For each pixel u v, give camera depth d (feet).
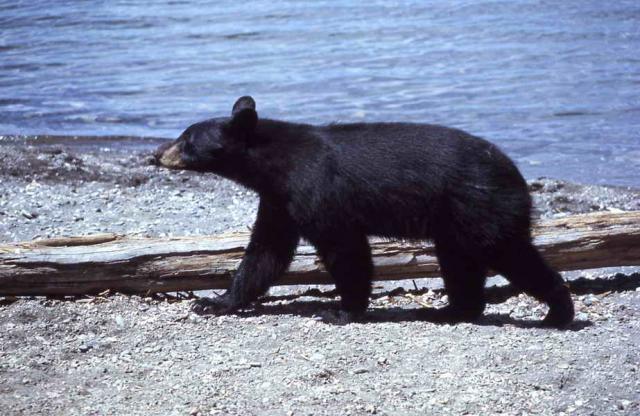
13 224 78.13
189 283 59.47
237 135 55.77
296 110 130.41
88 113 132.26
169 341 52.60
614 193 92.17
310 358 49.39
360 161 54.39
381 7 215.31
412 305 61.11
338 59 164.45
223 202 87.51
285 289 64.95
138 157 105.50
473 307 56.34
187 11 219.41
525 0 216.33
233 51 174.09
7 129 123.54
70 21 210.38
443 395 44.78
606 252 61.72
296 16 208.23
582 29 183.11
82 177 95.30
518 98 135.64
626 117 125.08
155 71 159.02
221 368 48.06
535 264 54.34
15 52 178.19
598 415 42.88
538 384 45.85
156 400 44.29
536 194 91.09
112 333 53.83
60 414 42.73
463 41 176.35
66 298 58.85
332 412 42.96
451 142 53.88
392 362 48.83
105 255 58.54
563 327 54.85
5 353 50.37
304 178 54.49
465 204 53.11
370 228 55.42
